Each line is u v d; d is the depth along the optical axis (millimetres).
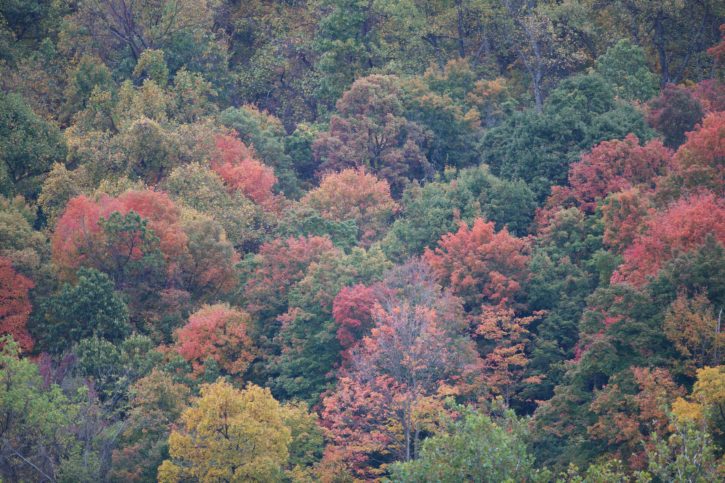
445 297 105125
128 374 97750
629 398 79250
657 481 75562
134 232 118750
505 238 115500
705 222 95250
